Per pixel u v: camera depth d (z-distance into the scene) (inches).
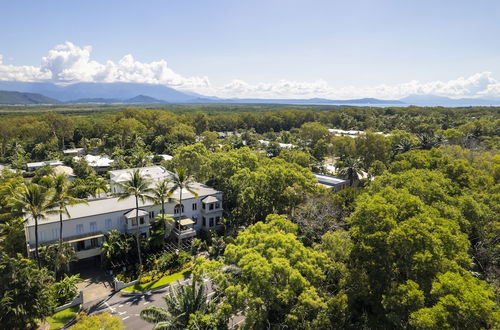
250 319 954.7
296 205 2074.3
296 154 3294.8
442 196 1619.1
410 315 919.7
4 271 1202.0
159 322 1060.5
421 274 1099.9
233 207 2470.5
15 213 1963.6
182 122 6402.6
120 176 2864.2
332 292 1184.2
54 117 5177.2
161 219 1969.7
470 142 3686.0
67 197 1561.3
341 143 4234.7
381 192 1557.6
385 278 1155.3
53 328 1317.7
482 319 868.0
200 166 2896.2
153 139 5359.3
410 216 1290.6
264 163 2842.0
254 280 981.2
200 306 1114.1
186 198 2226.9
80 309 1455.5
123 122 5315.0
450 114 7731.3
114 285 1653.5
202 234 2273.6
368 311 1174.3
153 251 1942.7
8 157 4429.1
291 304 1045.8
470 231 1579.7
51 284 1539.1
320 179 3053.6
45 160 4419.3
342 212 1919.3
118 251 1774.1
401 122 6446.9
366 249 1159.6
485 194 1877.5
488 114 7327.8
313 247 1441.9
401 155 2805.1
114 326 994.1
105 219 1881.2
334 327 1002.1
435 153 2610.7
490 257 1439.5
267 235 1221.1
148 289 1646.2
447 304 878.4
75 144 5506.9
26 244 1724.9
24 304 1196.5
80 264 1844.2
